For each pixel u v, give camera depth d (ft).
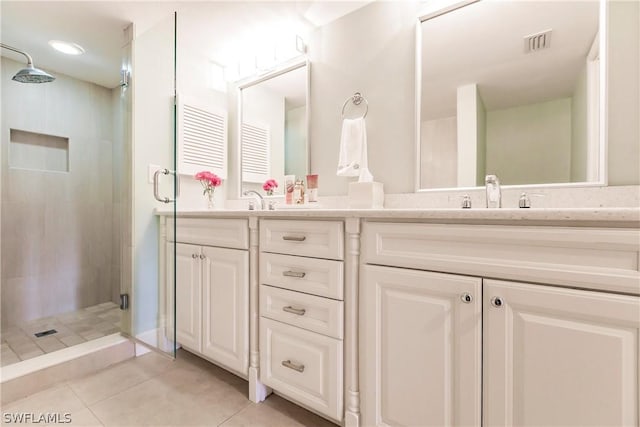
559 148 3.96
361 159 5.28
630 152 3.52
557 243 2.29
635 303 2.03
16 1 5.27
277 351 3.99
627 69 3.55
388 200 5.08
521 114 4.21
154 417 3.94
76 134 8.46
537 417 2.37
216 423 3.83
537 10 4.16
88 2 5.38
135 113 5.76
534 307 2.37
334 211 3.43
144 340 5.64
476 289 2.60
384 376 3.14
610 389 2.12
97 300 8.82
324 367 3.56
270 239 4.10
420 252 2.93
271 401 4.31
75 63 7.64
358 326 3.37
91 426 3.77
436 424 2.81
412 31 4.99
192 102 6.85
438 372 2.80
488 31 4.47
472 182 4.50
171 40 5.08
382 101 5.26
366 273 3.25
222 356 4.62
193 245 5.15
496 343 2.52
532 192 4.02
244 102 7.42
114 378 4.91
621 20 3.60
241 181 7.41
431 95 4.83
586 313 2.18
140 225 5.75
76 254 8.43
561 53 4.00
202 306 4.94
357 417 3.31
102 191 8.98
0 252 7.18
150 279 5.69
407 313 2.98
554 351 2.30
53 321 7.43
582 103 3.84
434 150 4.78
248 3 5.41
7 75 7.32
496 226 2.54
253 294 4.27
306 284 3.72
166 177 5.49
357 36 5.57
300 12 5.67
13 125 7.39
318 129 6.05
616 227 2.10
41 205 7.84
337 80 5.80
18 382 4.39
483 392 2.58
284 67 6.58
